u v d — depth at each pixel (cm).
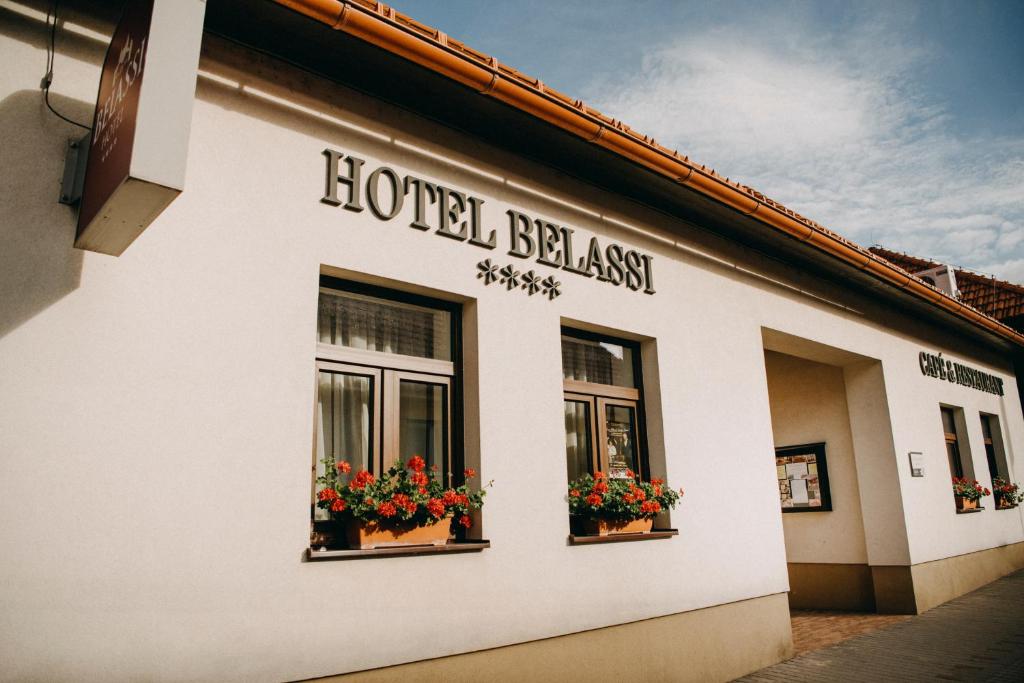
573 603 497
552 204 566
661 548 575
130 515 324
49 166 334
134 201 270
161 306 352
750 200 648
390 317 475
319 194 423
